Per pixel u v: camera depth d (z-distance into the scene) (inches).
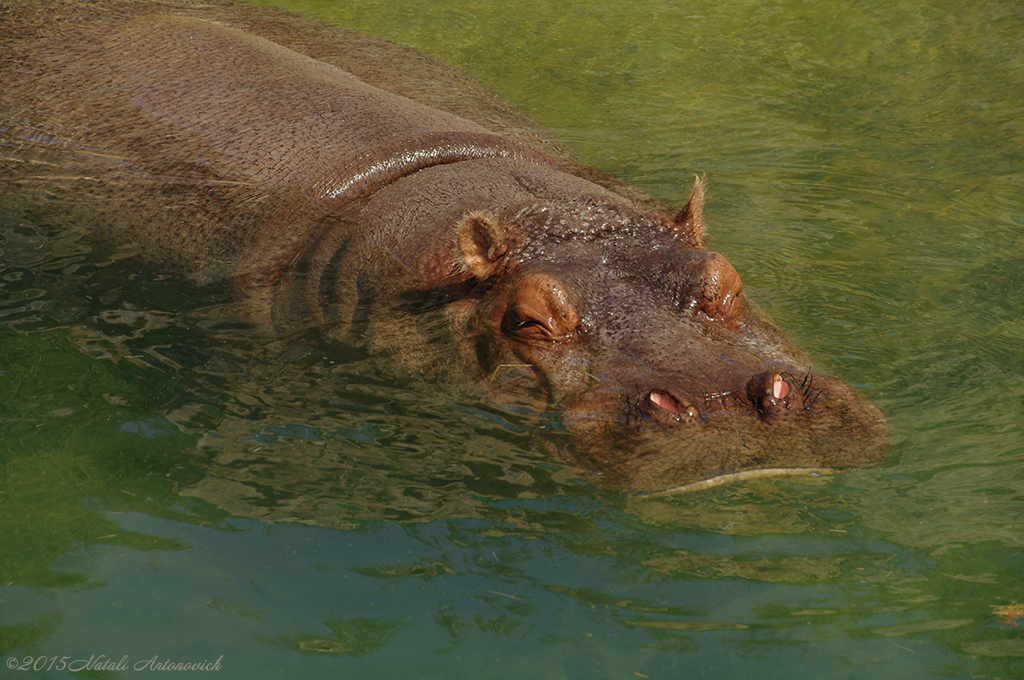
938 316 701.9
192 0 1290.6
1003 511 496.7
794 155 1054.4
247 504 512.1
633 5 1524.4
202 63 1020.5
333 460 550.0
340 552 479.8
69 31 1099.9
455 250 693.9
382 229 748.0
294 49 1164.5
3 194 875.4
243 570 465.7
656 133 1118.4
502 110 1123.3
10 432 566.3
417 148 842.2
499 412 588.1
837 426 522.9
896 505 507.5
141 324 693.3
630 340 589.0
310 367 642.8
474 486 528.7
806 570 466.3
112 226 826.8
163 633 424.5
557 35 1417.3
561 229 679.7
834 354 644.7
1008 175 972.6
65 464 540.7
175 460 545.6
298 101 940.0
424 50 1334.9
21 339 665.6
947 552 472.4
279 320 696.4
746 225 876.6
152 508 506.9
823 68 1294.3
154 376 628.4
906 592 448.1
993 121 1108.5
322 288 721.0
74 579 455.8
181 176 866.8
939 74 1251.8
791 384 545.0
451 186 763.4
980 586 448.8
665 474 505.0
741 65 1314.0
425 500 517.7
